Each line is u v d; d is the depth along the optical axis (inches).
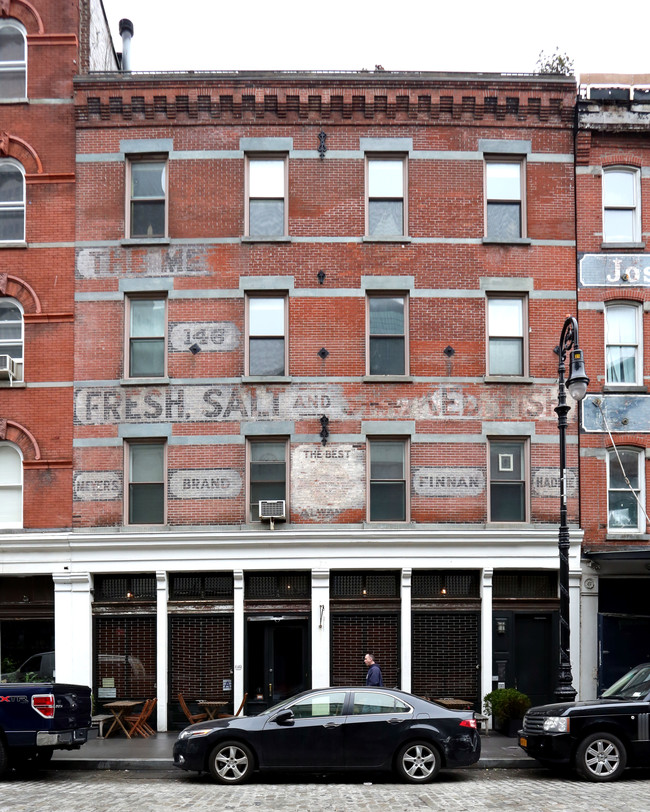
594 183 844.6
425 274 829.2
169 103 836.0
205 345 819.4
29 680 787.4
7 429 813.2
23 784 541.0
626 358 838.5
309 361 817.5
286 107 837.8
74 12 853.8
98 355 818.8
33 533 797.2
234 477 805.9
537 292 832.9
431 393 818.2
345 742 528.4
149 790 509.4
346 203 834.2
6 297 834.2
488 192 847.7
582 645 796.6
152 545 791.1
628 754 537.3
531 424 818.8
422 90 840.3
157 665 786.8
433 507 808.3
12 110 842.8
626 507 823.1
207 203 832.3
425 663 799.1
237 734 532.1
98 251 827.4
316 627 788.6
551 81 841.5
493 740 702.5
